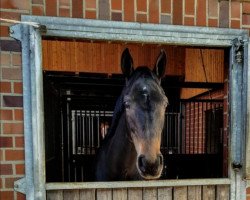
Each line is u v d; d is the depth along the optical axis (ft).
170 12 6.31
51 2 5.90
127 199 6.40
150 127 5.90
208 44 6.44
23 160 5.94
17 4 5.80
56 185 6.00
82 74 13.20
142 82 6.31
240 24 6.59
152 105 6.00
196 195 6.63
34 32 5.68
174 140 14.16
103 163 8.36
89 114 13.73
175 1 6.31
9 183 5.91
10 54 5.82
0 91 5.82
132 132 6.30
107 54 13.44
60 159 11.08
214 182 6.57
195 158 11.65
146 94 6.09
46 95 7.86
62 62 12.96
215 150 12.86
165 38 6.23
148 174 5.78
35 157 5.82
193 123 15.64
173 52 14.12
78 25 5.94
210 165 11.41
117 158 7.50
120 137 7.24
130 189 6.40
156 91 6.19
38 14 5.88
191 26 6.34
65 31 5.89
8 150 5.89
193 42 6.35
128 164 7.30
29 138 5.86
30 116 5.85
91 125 13.79
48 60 12.78
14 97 5.87
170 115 13.94
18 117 5.90
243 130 6.42
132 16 6.18
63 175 11.80
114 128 7.79
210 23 6.48
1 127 5.84
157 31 6.20
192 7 6.39
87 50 13.20
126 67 7.06
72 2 5.96
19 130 5.91
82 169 12.46
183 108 15.51
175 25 6.27
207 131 13.92
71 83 11.94
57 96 10.52
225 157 7.03
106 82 12.06
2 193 5.90
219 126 12.35
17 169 5.93
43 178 5.92
